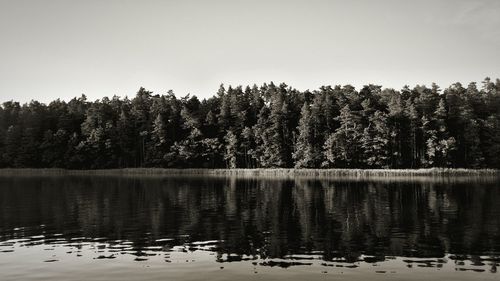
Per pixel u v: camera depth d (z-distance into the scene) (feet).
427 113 367.04
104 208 150.41
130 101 522.06
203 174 378.73
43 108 501.97
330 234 102.12
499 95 407.85
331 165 374.84
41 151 444.96
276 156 386.32
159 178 324.39
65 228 112.57
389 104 367.86
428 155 356.59
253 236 100.48
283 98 424.87
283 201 167.73
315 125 391.65
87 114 464.65
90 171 411.54
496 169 333.21
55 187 238.89
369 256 81.05
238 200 172.45
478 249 85.71
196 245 91.50
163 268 73.92
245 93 492.95
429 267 73.41
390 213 134.10
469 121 356.38
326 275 69.36
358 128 362.12
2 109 546.67
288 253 83.92
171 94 495.41
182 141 419.95
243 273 70.74
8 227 114.11
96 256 82.48
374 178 302.86
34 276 70.28
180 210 144.77
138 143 444.96
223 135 437.99
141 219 126.31
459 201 161.68
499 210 137.59
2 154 449.89
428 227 109.70
